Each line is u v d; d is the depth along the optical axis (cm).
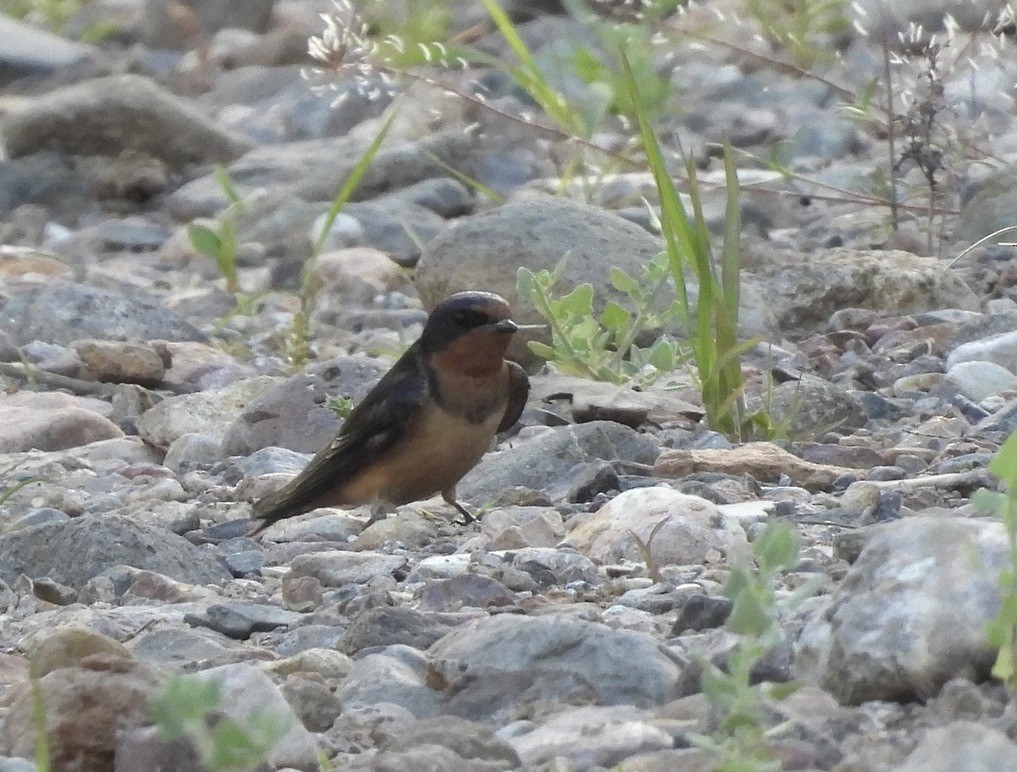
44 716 564
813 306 1552
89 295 1677
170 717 444
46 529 969
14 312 1662
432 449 1043
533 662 668
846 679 582
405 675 691
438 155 2270
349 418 1065
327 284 1891
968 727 498
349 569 925
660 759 545
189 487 1199
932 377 1327
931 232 1738
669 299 1445
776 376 1351
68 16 3378
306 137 2527
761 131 2323
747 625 502
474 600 828
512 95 2505
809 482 1079
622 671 656
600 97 2064
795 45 2170
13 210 2373
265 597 914
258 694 602
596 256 1459
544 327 1371
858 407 1249
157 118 2423
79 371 1545
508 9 2883
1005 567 573
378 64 1855
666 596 808
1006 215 1708
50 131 2441
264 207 2162
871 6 2411
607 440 1141
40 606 910
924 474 1073
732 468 1088
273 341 1709
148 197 2398
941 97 1792
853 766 519
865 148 2255
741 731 504
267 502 1078
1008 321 1419
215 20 3170
